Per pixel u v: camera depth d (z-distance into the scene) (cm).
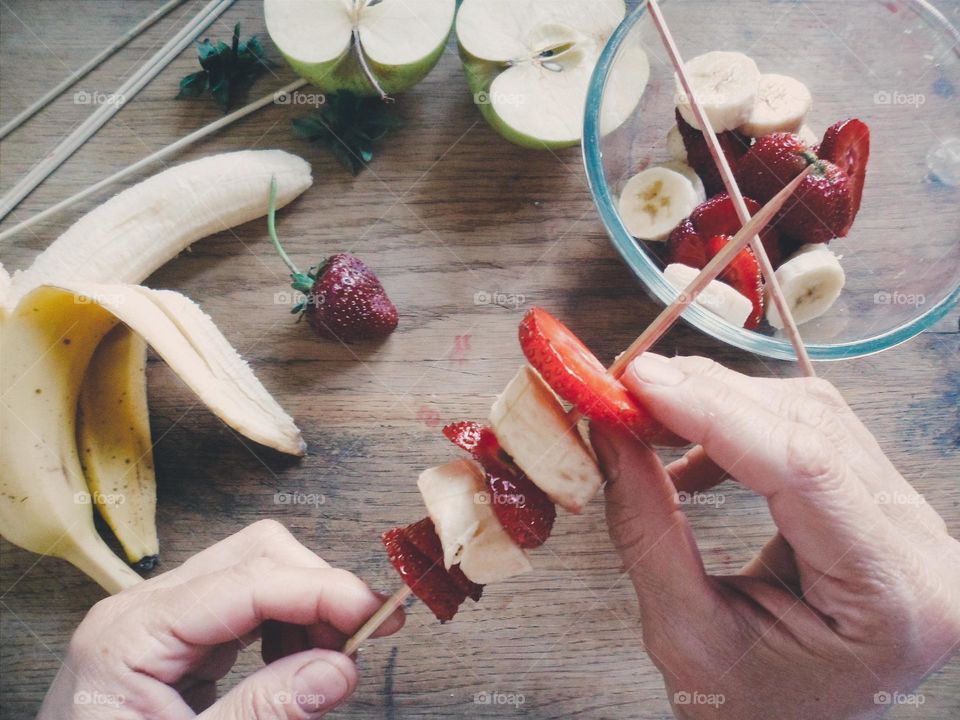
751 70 30
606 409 21
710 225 30
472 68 33
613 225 29
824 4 33
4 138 34
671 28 33
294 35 32
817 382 26
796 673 24
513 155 34
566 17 33
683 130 31
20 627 32
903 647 23
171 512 32
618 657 31
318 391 33
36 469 29
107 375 32
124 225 32
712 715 26
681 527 24
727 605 25
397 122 34
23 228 33
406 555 23
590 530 32
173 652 25
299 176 33
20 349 29
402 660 31
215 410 30
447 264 33
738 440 21
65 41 35
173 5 35
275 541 28
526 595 31
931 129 33
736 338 28
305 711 24
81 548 30
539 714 31
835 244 33
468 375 33
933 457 33
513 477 22
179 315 30
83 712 24
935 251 32
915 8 32
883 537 22
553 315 33
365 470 32
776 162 29
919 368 33
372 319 32
